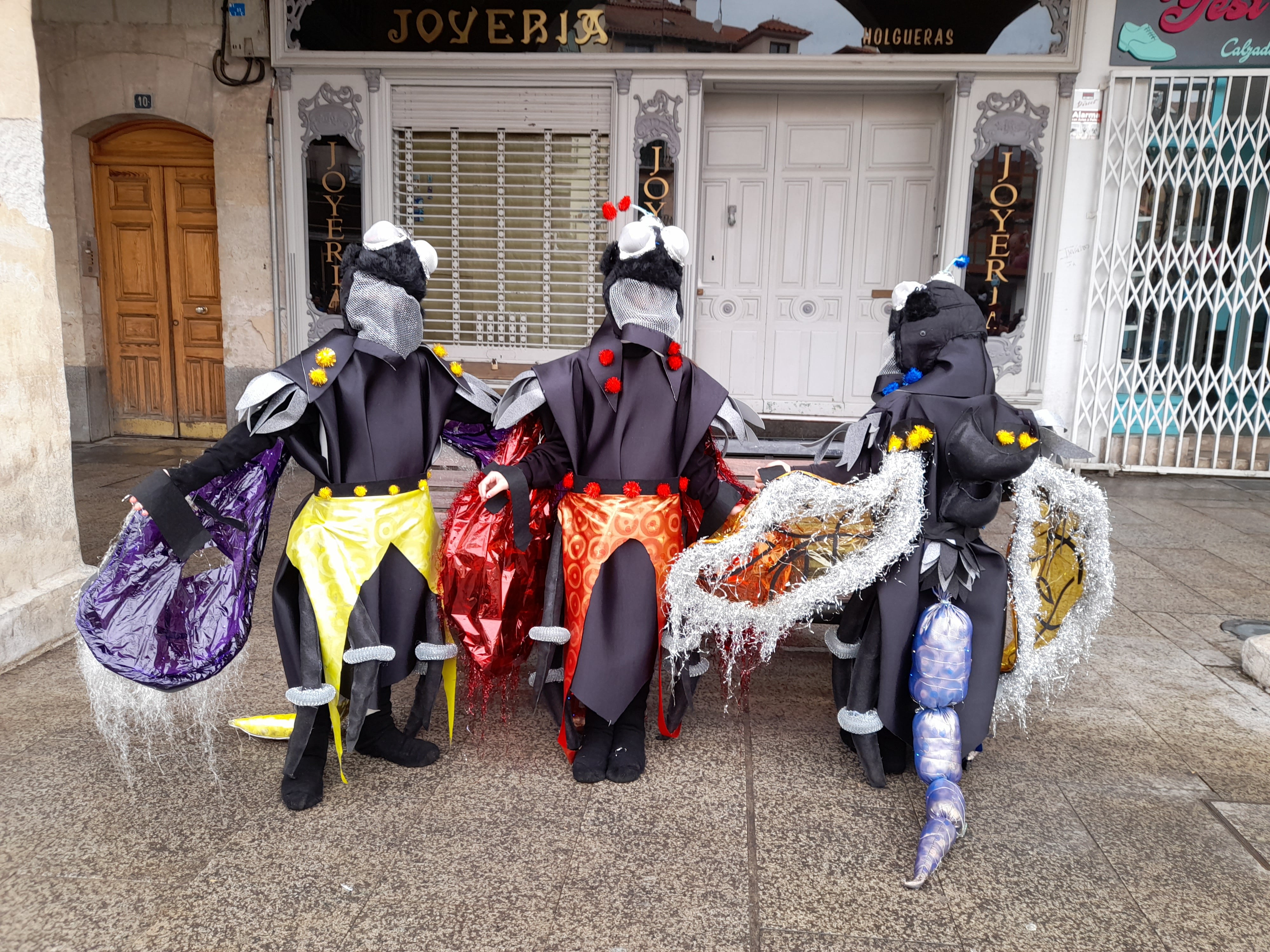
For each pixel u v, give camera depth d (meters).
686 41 7.04
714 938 1.99
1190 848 2.37
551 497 2.85
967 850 2.35
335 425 2.42
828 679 3.50
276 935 1.98
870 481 2.36
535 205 7.48
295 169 7.48
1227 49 6.95
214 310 8.20
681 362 2.65
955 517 2.41
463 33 7.15
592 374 2.62
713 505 2.78
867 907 2.11
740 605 2.56
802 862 2.29
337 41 7.24
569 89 7.23
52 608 3.58
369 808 2.50
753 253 7.68
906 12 6.87
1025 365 7.40
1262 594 4.54
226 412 8.26
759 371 7.84
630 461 2.64
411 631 2.56
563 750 2.87
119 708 2.55
